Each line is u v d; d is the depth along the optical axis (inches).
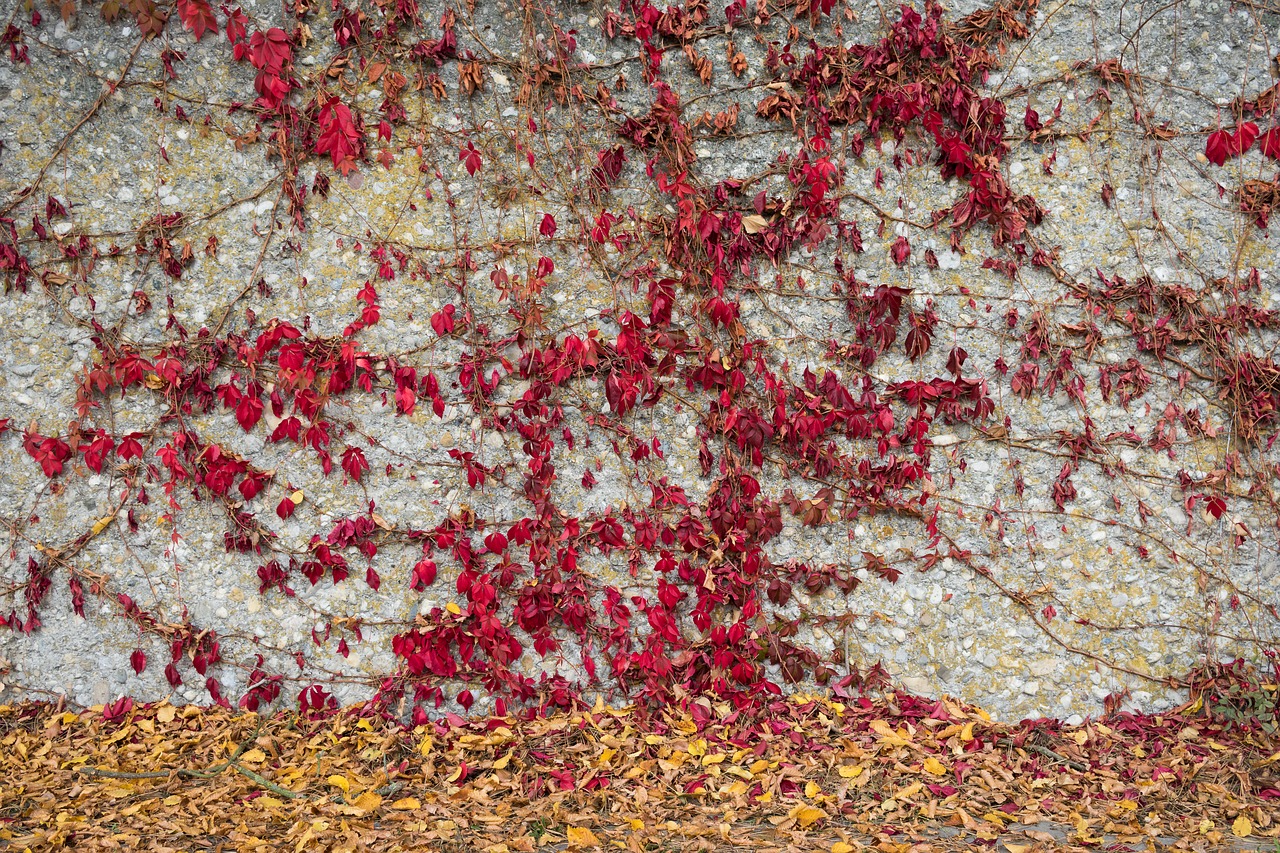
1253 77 133.8
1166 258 135.3
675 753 123.6
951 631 137.6
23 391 133.3
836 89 135.2
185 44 132.3
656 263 136.4
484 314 136.2
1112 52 134.0
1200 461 135.7
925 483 137.3
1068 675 135.9
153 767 120.3
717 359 135.6
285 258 135.1
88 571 135.3
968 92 132.6
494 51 134.6
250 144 133.8
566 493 137.5
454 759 124.7
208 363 134.5
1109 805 112.6
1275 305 135.0
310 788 116.5
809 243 136.3
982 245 135.9
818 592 138.6
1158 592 135.8
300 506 136.1
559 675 137.1
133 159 133.0
